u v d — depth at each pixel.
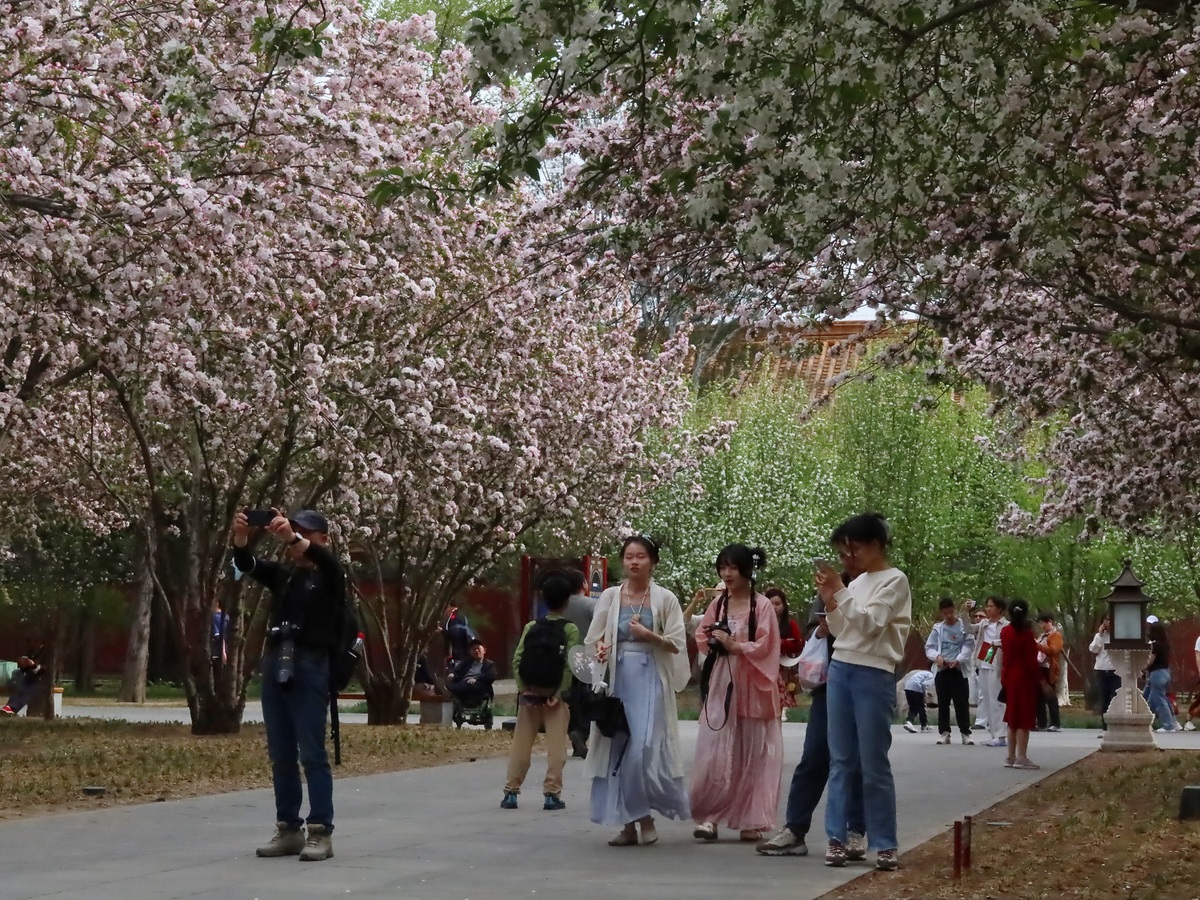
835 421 38.28
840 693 9.02
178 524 25.33
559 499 23.66
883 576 9.17
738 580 10.27
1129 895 7.80
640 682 9.88
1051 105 9.46
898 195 9.11
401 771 15.14
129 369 14.79
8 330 14.26
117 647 42.53
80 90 12.56
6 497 25.80
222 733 20.92
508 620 40.78
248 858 8.93
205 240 13.07
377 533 23.48
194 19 13.34
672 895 7.75
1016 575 35.84
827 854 9.02
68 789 12.77
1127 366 14.55
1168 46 10.42
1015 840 10.13
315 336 18.22
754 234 9.07
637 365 24.98
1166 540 21.64
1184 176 11.26
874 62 8.40
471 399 20.14
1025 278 12.69
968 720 20.66
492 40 8.01
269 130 13.11
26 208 12.88
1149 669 25.69
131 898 7.46
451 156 16.58
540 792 13.09
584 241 13.55
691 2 7.98
